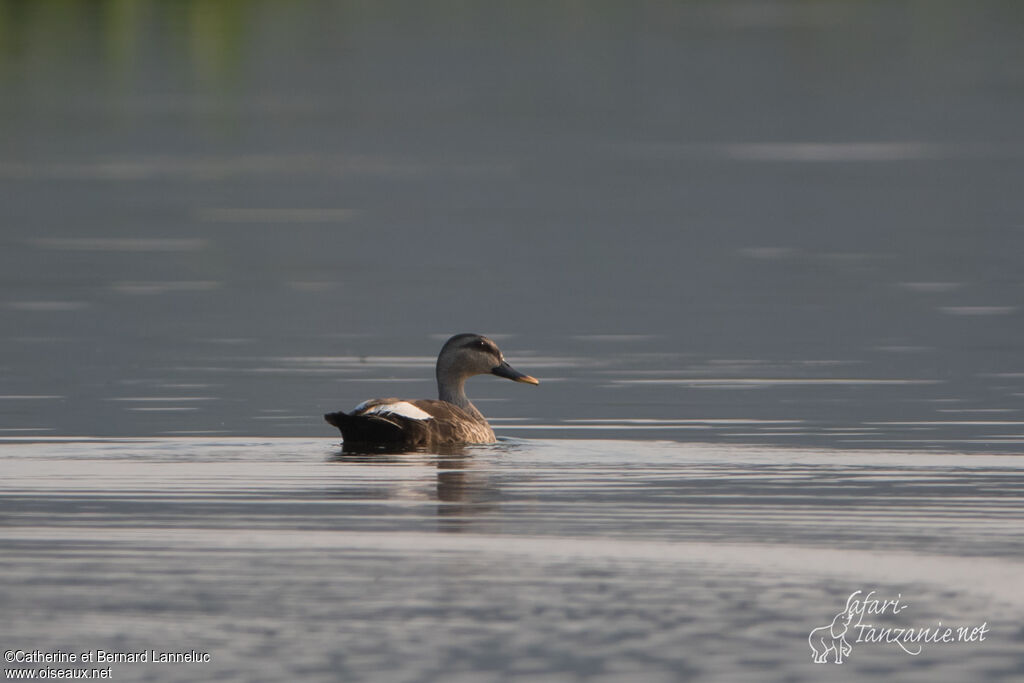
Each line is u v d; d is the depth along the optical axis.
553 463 17.11
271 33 93.31
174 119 67.94
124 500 14.81
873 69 84.31
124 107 70.56
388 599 11.47
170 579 11.95
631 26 99.12
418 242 40.44
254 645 10.55
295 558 12.55
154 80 78.31
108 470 16.52
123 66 81.56
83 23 92.06
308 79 80.38
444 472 16.44
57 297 32.12
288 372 24.83
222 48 87.69
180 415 21.03
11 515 14.14
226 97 74.50
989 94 75.69
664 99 75.69
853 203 46.59
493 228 42.75
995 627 11.06
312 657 10.37
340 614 11.16
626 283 34.00
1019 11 105.31
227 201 48.16
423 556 12.66
